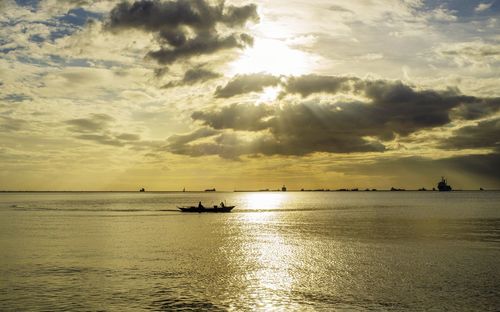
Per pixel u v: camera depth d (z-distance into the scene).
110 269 48.41
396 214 142.62
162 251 61.38
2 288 40.09
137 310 34.12
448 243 68.19
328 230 90.31
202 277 44.50
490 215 133.62
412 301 36.06
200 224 106.31
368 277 44.31
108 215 140.00
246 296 37.72
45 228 94.94
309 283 42.00
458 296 37.38
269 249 63.16
